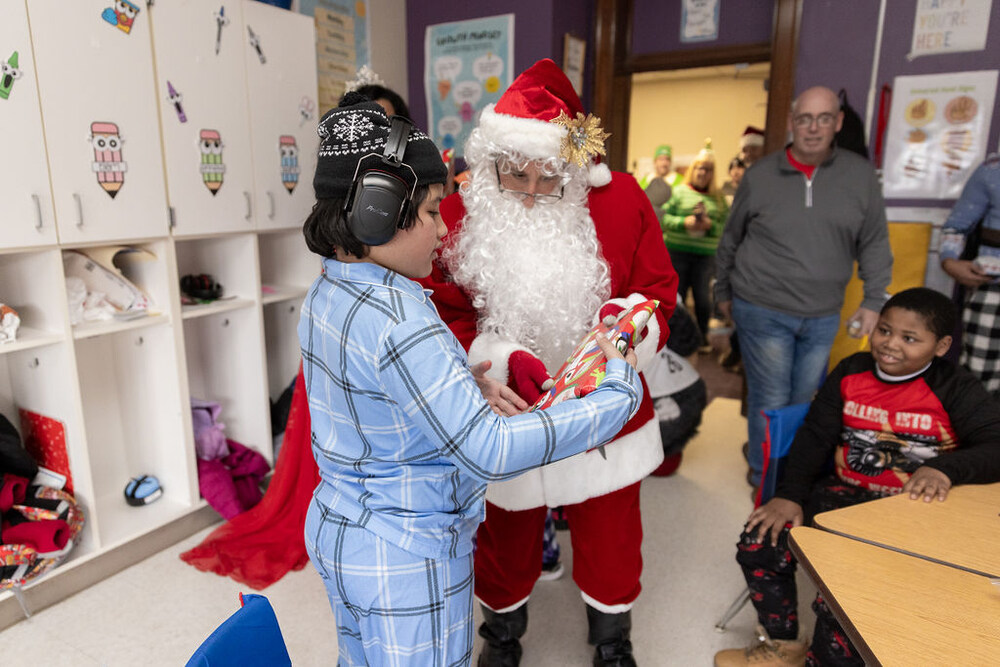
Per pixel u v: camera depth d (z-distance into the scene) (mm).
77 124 1787
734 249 2752
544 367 1300
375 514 915
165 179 2045
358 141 833
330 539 943
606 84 3652
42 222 1744
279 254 2719
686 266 4703
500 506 1441
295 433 2184
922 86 2916
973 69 2814
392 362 819
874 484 1699
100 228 1886
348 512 931
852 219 2424
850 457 1736
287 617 1899
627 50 3656
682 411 2727
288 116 2408
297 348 2764
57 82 1729
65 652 1742
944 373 1637
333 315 875
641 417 1479
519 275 1370
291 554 2150
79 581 1991
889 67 2963
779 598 1592
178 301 2160
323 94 2986
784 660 1614
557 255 1378
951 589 981
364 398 870
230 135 2213
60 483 2037
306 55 2441
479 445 812
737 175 4590
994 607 937
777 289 2537
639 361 1394
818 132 2371
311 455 2176
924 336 1586
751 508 2580
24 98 1668
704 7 3420
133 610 1914
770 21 3275
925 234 2994
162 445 2312
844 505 1646
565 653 1767
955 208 2717
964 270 2678
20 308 1944
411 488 911
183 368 2211
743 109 7660
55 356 1911
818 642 1397
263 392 2492
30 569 1826
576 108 1416
